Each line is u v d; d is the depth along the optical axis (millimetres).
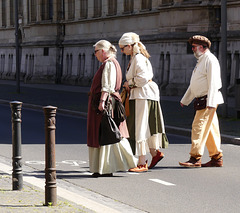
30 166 10109
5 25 57062
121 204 7246
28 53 48406
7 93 32531
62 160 10766
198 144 9852
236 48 27078
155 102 9477
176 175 9234
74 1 44312
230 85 27484
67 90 35969
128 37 9258
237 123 16609
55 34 45406
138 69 9203
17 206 6465
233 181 8758
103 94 8750
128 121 9453
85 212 6230
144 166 9578
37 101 26625
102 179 8875
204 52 9734
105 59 8977
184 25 29094
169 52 29703
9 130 16047
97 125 8828
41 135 14922
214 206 7168
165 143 9656
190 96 10094
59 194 7277
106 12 39062
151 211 6898
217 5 28172
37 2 46625
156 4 32438
